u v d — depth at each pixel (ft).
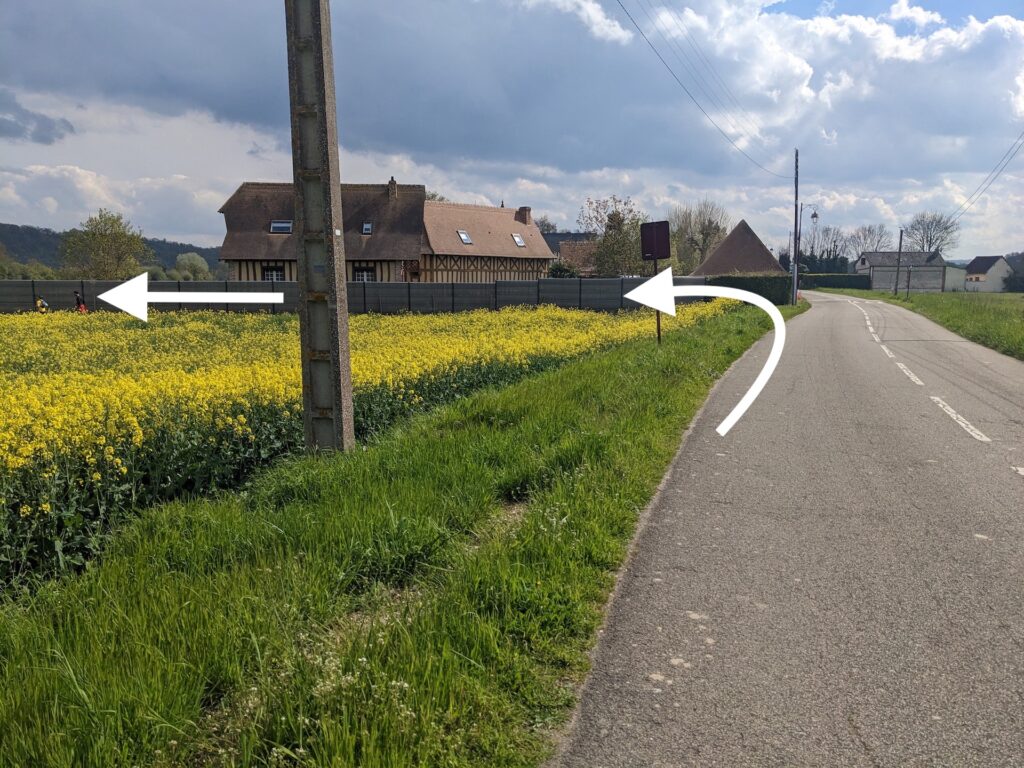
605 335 61.72
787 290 161.38
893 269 332.19
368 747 7.88
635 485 19.10
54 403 25.81
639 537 16.11
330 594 12.08
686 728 9.20
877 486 20.30
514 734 8.87
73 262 183.32
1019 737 9.05
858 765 8.50
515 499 18.40
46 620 11.09
